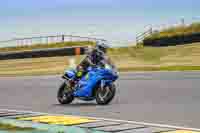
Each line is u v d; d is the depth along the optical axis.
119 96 22.02
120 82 30.12
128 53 71.25
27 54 75.06
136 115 15.73
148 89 24.72
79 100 21.89
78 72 19.55
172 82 27.95
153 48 71.06
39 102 21.27
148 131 12.04
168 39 70.81
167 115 15.50
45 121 14.16
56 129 12.29
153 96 21.41
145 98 20.78
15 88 29.97
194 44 67.50
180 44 69.06
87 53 19.42
